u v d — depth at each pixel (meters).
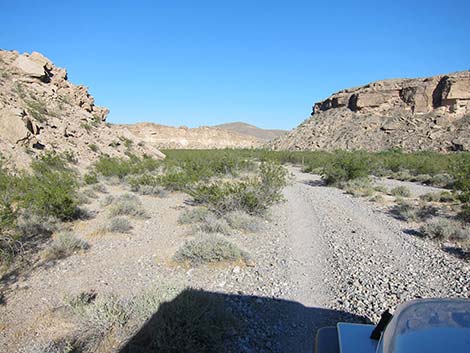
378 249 7.74
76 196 11.48
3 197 8.58
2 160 12.92
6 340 3.85
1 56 26.66
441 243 8.25
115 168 19.44
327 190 18.75
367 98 83.44
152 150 34.97
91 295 4.95
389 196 16.48
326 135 83.94
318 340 2.68
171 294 4.21
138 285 5.36
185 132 114.31
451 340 1.76
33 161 16.39
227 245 6.68
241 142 121.88
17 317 4.35
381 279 5.90
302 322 4.41
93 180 16.12
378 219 11.12
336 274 6.11
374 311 4.71
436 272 6.28
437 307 2.15
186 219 9.53
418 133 66.88
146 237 8.09
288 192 17.42
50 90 27.53
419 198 15.45
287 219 10.77
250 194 10.75
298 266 6.47
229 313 4.30
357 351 2.37
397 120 74.12
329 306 4.86
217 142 116.38
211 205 10.66
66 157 19.77
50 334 3.97
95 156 23.45
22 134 17.53
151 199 13.30
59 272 5.81
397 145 66.06
